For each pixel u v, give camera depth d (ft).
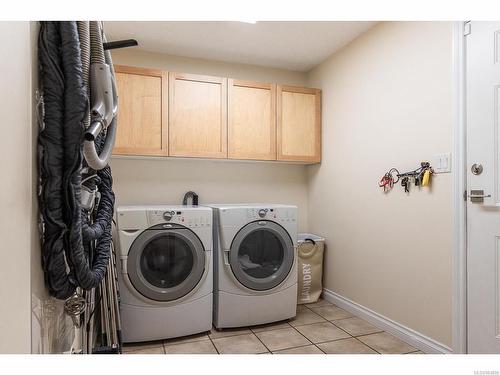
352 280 8.77
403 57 7.11
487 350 5.41
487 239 5.44
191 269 7.42
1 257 1.77
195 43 8.89
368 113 8.19
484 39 5.50
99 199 3.70
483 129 5.51
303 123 9.97
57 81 2.36
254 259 8.32
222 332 7.70
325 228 10.03
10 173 1.88
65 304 2.97
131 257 6.95
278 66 10.58
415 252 6.79
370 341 7.06
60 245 2.40
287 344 6.97
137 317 6.97
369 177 8.14
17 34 2.00
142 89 8.41
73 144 2.38
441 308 6.19
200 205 9.45
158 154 8.49
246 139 9.34
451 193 6.00
